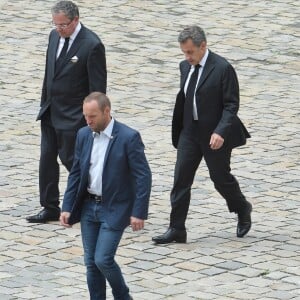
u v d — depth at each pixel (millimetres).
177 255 40125
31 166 49250
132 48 64812
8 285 37062
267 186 47406
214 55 40531
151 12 70625
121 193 33719
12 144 51875
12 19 69250
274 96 58719
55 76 42281
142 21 69062
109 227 33594
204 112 40406
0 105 56844
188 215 44312
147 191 33562
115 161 33531
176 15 70250
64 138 42344
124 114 55875
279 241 41625
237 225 42594
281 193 46625
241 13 70812
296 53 64875
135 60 63094
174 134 41406
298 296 36344
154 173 48688
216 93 40250
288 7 72188
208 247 40969
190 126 40719
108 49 64500
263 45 65750
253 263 39406
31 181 47594
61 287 37031
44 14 70375
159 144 52188
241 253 40375
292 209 44938
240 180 47969
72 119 42188
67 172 48562
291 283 37562
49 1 72938
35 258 39688
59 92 42281
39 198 45656
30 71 61375
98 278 34156
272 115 56219
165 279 37844
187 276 38156
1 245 40844
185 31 40031
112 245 33562
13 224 42938
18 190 46531
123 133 33625
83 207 34188
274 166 49781
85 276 38156
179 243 41344
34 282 37469
